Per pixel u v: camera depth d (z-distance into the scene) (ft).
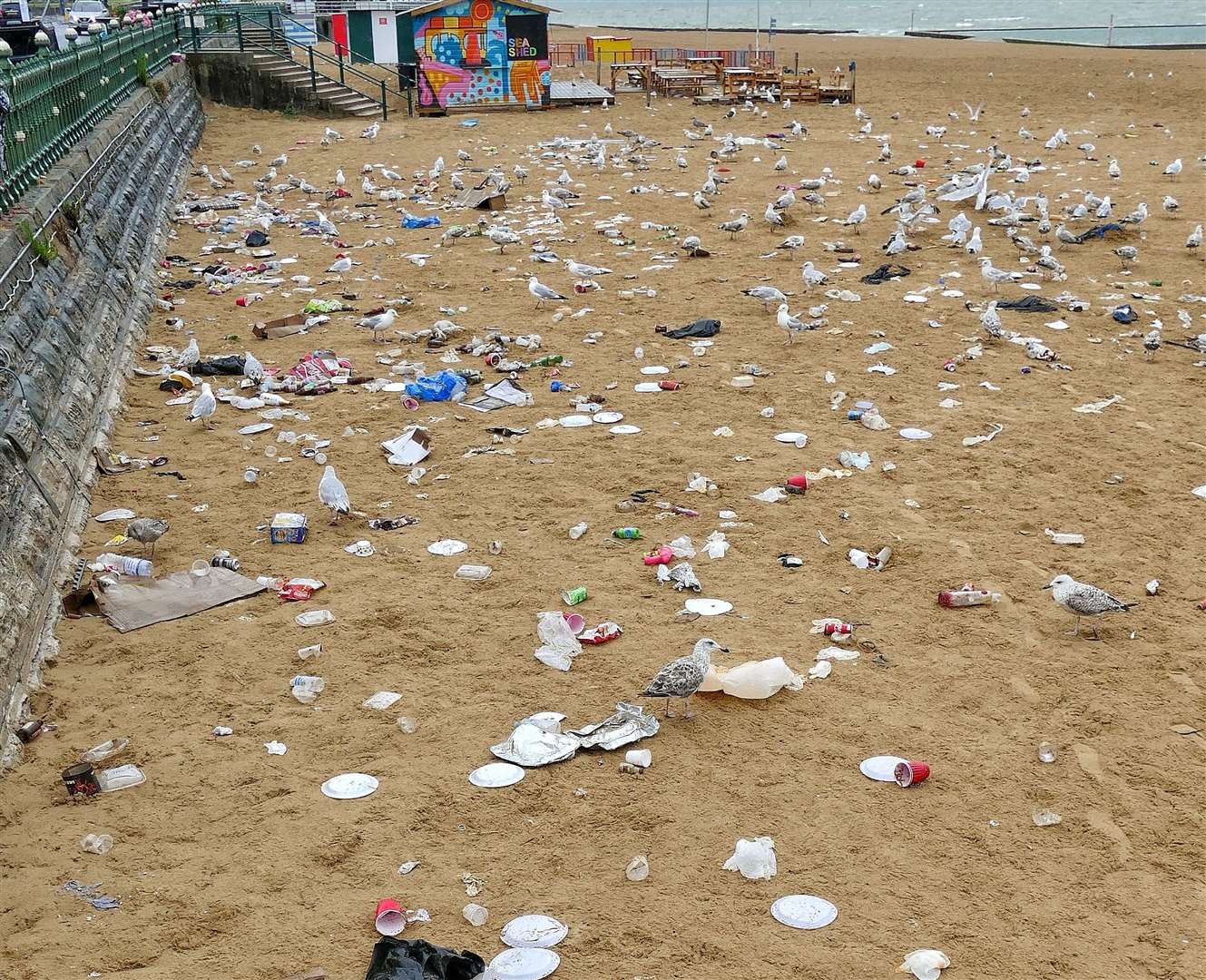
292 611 21.24
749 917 14.39
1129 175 61.93
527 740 17.47
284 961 13.70
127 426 29.50
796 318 37.93
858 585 22.02
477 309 39.55
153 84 61.46
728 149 70.38
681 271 44.16
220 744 17.66
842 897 14.73
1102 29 176.76
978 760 17.25
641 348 35.24
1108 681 19.10
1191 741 17.62
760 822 16.02
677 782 16.79
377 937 14.08
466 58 88.22
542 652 19.72
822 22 269.03
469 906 14.43
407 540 23.81
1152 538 23.66
